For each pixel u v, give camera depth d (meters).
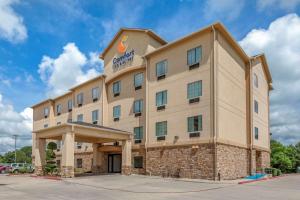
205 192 17.83
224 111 27.47
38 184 23.19
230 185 21.73
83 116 42.66
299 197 15.86
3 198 15.80
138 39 35.03
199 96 27.38
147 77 32.84
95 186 21.25
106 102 39.16
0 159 107.44
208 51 27.20
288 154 50.72
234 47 30.62
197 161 26.64
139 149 32.75
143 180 25.11
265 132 38.12
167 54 31.03
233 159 28.27
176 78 29.72
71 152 27.31
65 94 48.03
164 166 29.41
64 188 20.25
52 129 29.48
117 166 36.16
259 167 35.25
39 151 31.84
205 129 26.48
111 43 38.81
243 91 32.53
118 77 37.53
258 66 36.34
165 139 29.84
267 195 16.58
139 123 33.72
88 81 41.56
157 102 31.34
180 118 28.70
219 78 27.03
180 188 19.73
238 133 30.22
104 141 34.50
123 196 16.23
